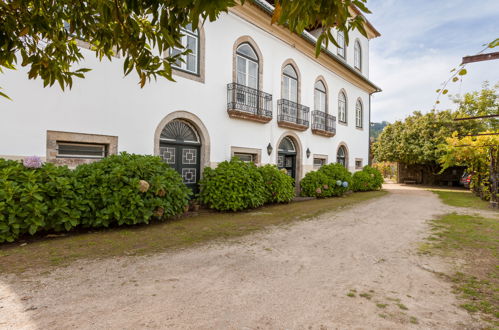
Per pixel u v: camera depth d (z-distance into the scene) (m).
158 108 7.58
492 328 2.32
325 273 3.52
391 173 31.12
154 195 6.04
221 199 7.90
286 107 11.74
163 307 2.59
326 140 14.62
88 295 2.80
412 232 5.82
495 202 9.52
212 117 8.93
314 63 13.56
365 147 18.83
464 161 12.61
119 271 3.46
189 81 8.30
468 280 3.32
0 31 2.23
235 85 9.41
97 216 5.26
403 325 2.36
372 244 4.89
